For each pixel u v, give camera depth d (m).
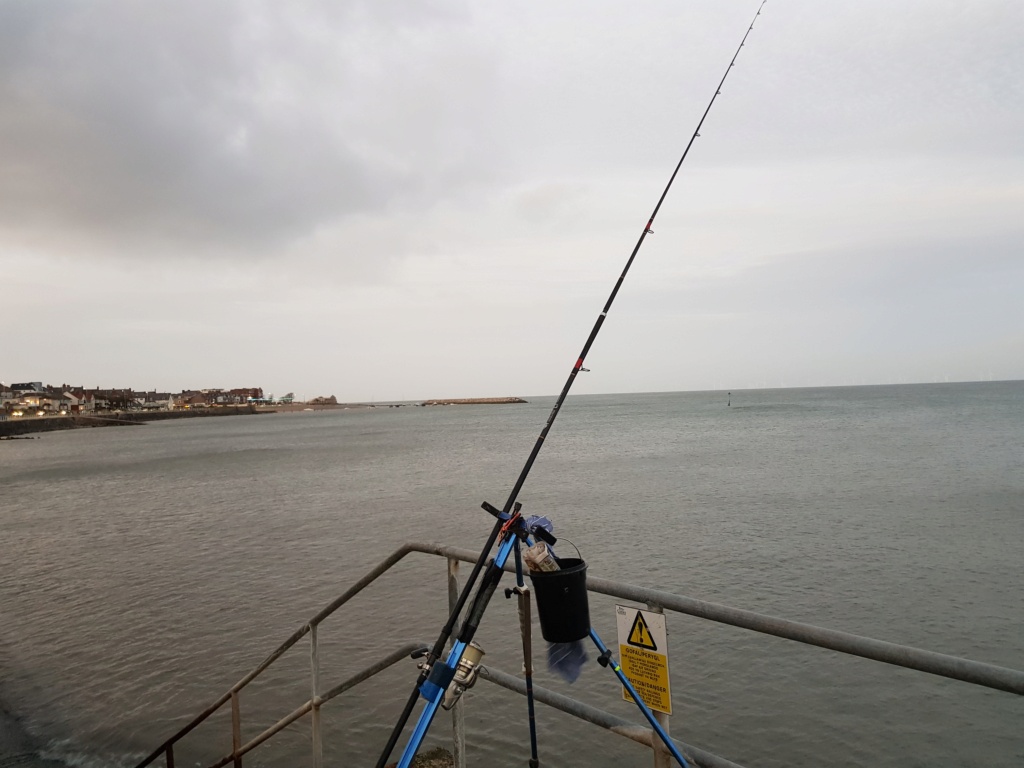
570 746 8.71
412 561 19.06
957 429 63.38
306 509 31.16
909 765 8.30
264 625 14.37
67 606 16.94
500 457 54.88
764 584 16.06
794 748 8.73
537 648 11.07
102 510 34.91
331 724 9.59
